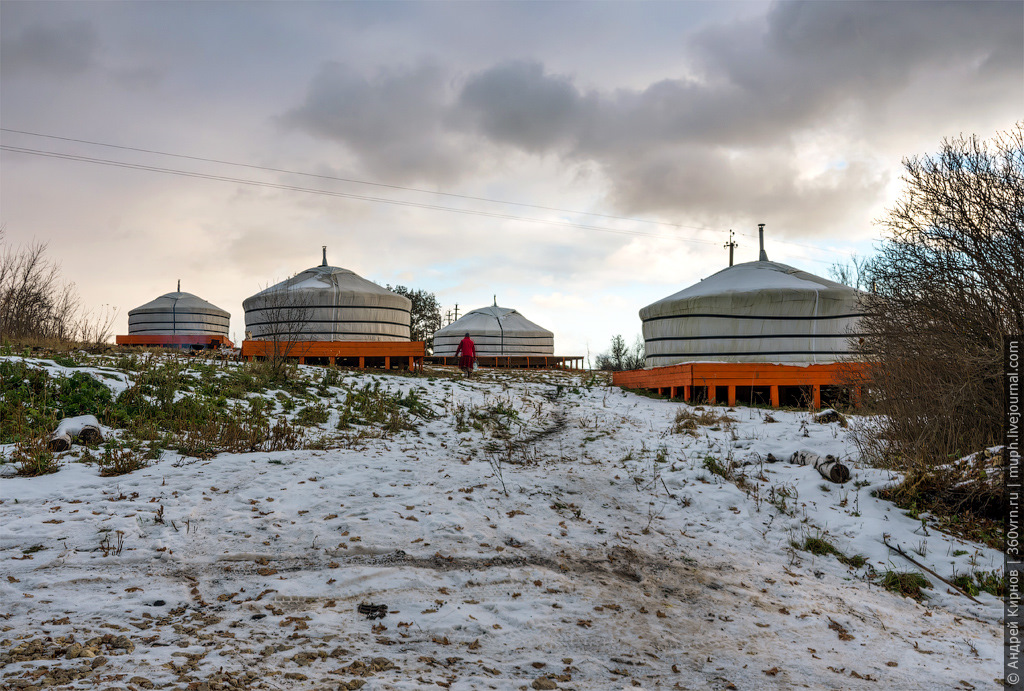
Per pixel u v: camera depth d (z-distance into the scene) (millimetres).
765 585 5512
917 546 6543
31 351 12766
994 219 8953
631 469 8828
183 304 32938
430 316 49750
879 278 10250
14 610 3979
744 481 8344
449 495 7105
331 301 22812
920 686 3949
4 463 6871
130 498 6258
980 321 8992
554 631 4328
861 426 10656
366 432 10484
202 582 4621
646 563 5777
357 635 4016
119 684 3115
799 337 18969
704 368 16453
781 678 3920
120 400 9695
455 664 3730
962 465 7801
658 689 3656
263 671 3387
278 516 6121
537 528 6406
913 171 9672
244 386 12672
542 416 14070
